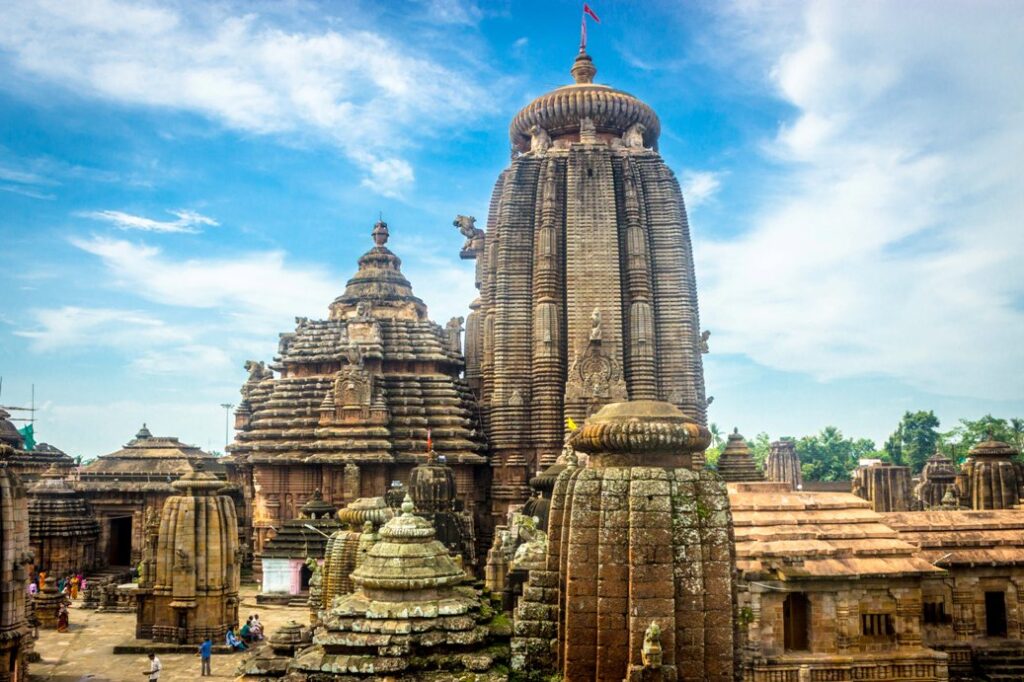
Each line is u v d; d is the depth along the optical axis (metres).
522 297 77.19
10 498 36.16
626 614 18.33
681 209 80.31
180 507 50.16
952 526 42.59
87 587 68.69
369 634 24.69
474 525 75.38
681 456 19.88
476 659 23.89
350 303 84.56
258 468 75.75
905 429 136.12
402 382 78.38
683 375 76.00
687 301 77.56
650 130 83.88
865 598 35.59
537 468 73.56
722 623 18.44
